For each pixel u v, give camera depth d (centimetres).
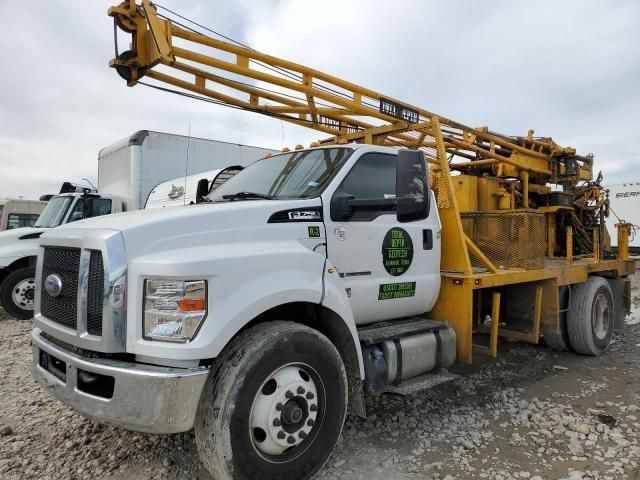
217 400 246
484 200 657
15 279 832
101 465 313
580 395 450
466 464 314
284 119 501
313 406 279
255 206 301
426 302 412
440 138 458
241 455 246
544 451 333
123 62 391
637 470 306
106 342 245
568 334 591
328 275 310
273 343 260
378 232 366
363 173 374
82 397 251
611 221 2347
